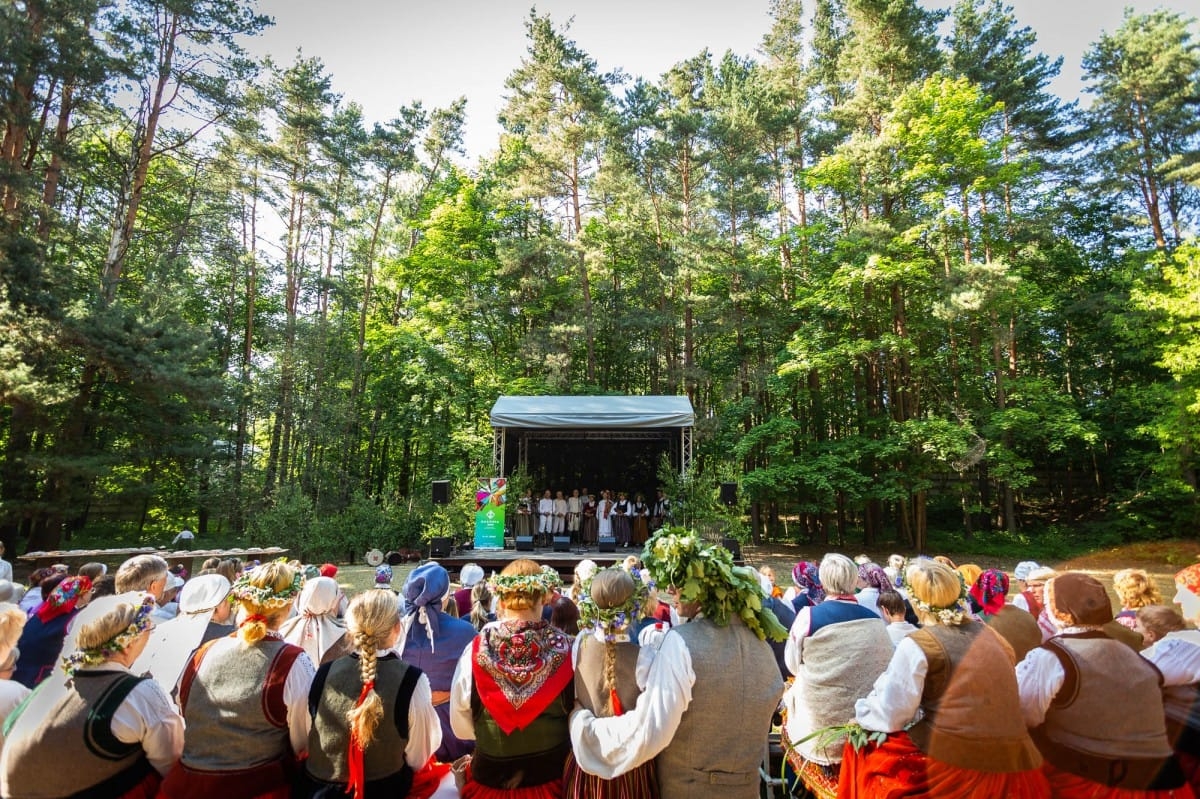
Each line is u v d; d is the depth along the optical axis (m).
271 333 22.64
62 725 2.09
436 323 24.30
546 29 21.72
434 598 3.45
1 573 5.94
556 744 2.32
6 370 12.92
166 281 18.33
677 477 16.14
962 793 1.71
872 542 21.08
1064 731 1.49
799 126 22.64
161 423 16.80
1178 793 1.30
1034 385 16.39
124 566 3.52
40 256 13.93
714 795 2.06
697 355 25.39
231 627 3.24
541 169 22.03
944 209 17.58
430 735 2.40
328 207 21.88
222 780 2.21
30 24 13.03
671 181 22.97
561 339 22.09
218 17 15.62
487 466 17.16
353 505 18.33
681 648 2.12
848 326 20.56
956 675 1.81
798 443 22.53
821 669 2.67
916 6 19.09
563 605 3.21
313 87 21.48
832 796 2.52
